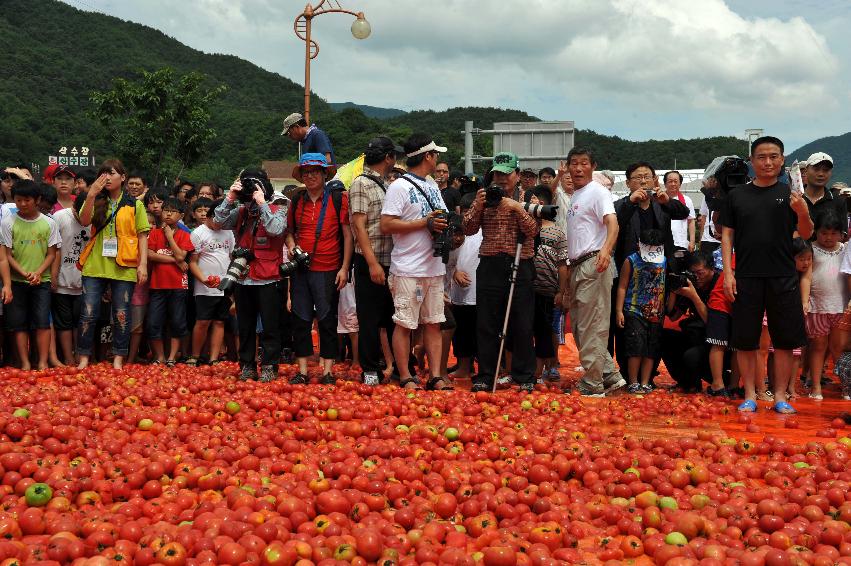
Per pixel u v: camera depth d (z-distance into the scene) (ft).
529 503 11.38
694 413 17.89
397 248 19.16
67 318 23.32
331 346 20.51
